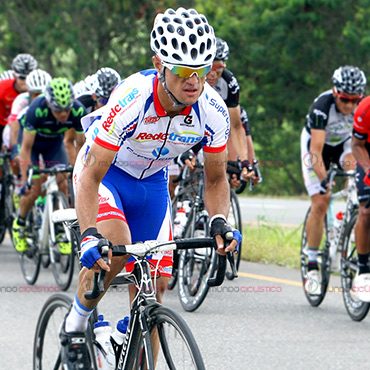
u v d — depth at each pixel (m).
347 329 16.23
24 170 22.00
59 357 11.10
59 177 22.44
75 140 24.50
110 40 56.91
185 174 19.39
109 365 9.90
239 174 19.42
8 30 58.88
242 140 19.89
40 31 55.53
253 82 58.22
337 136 19.50
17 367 13.62
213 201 10.05
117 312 17.47
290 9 52.50
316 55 54.25
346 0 52.66
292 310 18.05
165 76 9.13
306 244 18.88
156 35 8.99
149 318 8.98
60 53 57.88
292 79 58.53
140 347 9.25
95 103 23.20
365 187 16.53
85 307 10.11
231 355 14.10
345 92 18.19
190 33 8.84
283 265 24.31
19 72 29.48
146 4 55.09
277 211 41.03
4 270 23.86
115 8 55.25
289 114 60.22
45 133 22.27
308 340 15.25
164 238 10.94
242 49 53.88
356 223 16.84
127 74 53.53
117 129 9.49
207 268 17.61
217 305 18.58
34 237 21.61
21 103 26.52
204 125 9.95
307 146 19.34
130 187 10.65
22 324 16.77
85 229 8.99
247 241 26.83
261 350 14.47
